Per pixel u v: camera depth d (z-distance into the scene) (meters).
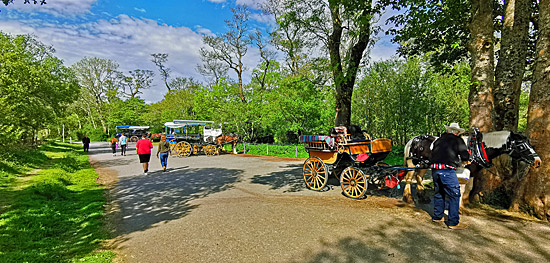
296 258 3.63
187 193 7.73
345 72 9.81
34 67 20.08
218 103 23.61
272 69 22.58
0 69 17.39
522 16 7.19
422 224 4.76
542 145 4.80
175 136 19.95
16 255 3.66
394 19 9.77
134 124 50.75
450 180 4.56
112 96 51.06
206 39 30.59
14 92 17.20
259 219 5.20
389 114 21.14
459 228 4.50
